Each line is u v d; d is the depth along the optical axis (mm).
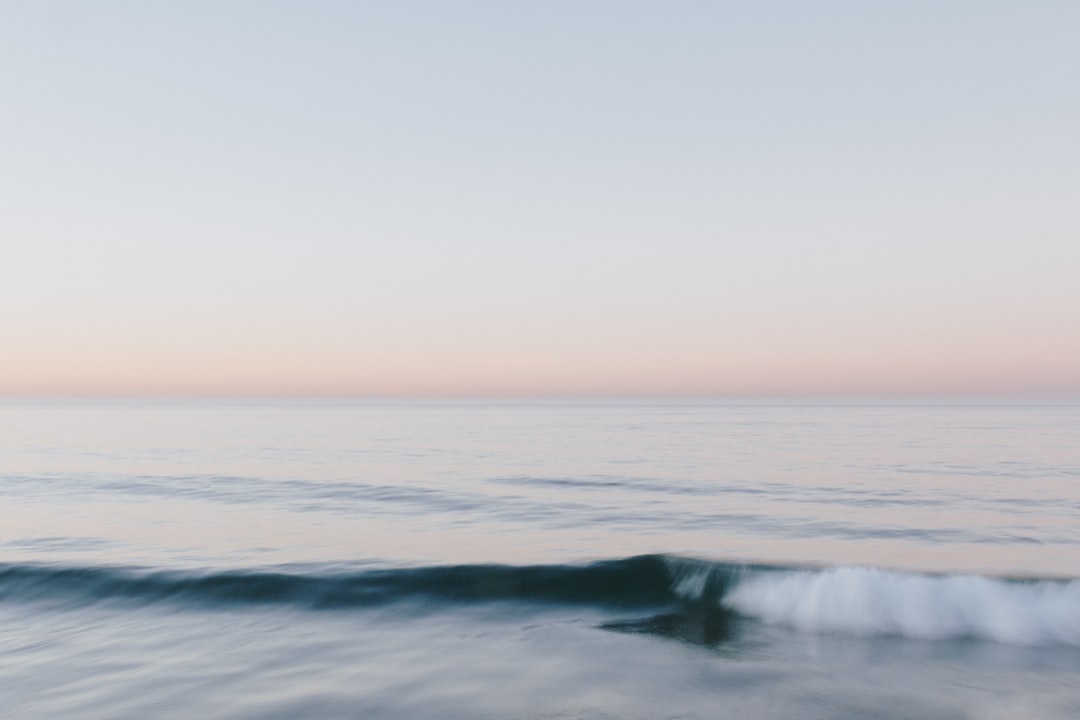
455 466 38781
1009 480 30234
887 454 45281
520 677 8461
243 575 13008
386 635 10195
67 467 37969
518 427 93562
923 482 29734
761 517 20844
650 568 13219
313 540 17219
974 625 10414
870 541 16875
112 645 9688
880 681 8336
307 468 37562
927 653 9375
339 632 10328
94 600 11938
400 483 30359
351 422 114375
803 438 64688
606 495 26266
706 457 44031
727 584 12328
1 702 7645
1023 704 7648
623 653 9391
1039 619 10516
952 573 12859
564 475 33562
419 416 151000
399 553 15461
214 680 8328
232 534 18094
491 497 25656
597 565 13375
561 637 10117
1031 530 18391
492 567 13289
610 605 11766
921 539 17156
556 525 19625
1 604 11742
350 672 8617
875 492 26594
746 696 7871
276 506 23406
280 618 11000
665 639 9992
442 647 9625
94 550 15742
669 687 8133
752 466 37688
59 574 13125
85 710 7426
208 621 10852
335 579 12844
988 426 88625
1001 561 14461
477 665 8891
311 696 7828
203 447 55625
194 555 15156
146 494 26594
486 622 10867
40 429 88750
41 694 7883
